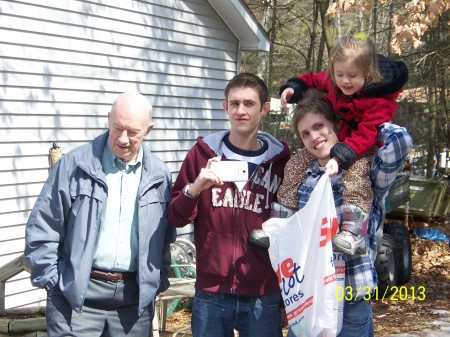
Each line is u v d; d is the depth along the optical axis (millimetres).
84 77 8391
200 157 3736
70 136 8211
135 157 3734
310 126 3434
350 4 8711
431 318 7961
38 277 3596
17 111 7504
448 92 18641
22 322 5055
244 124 3627
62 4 8031
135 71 9242
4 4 7305
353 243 3248
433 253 12938
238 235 3631
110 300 3668
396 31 8352
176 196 3740
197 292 3766
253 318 3672
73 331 3609
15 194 7516
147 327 3830
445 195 14266
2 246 7383
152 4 9453
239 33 11031
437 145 19531
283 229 3422
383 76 3383
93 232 3586
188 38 10164
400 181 11469
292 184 3578
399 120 19375
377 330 7301
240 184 3645
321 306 3254
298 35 25047
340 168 3418
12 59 7426
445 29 16609
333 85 3514
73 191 3611
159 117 9742
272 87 23453
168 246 3963
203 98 10555
